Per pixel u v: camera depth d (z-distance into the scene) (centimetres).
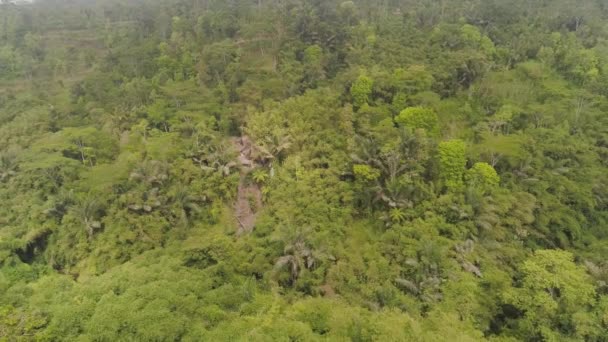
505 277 2567
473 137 3962
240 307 2325
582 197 3212
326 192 3306
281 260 2670
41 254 3366
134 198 3256
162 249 2917
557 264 2381
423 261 2614
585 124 3981
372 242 2998
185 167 3656
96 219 3250
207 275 2600
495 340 2230
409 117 3706
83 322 2047
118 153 4266
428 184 3219
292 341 2005
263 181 3672
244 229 3391
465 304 2386
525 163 3400
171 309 2169
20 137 4512
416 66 4597
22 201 3591
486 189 3122
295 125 3928
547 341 2122
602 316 2128
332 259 2792
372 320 2131
